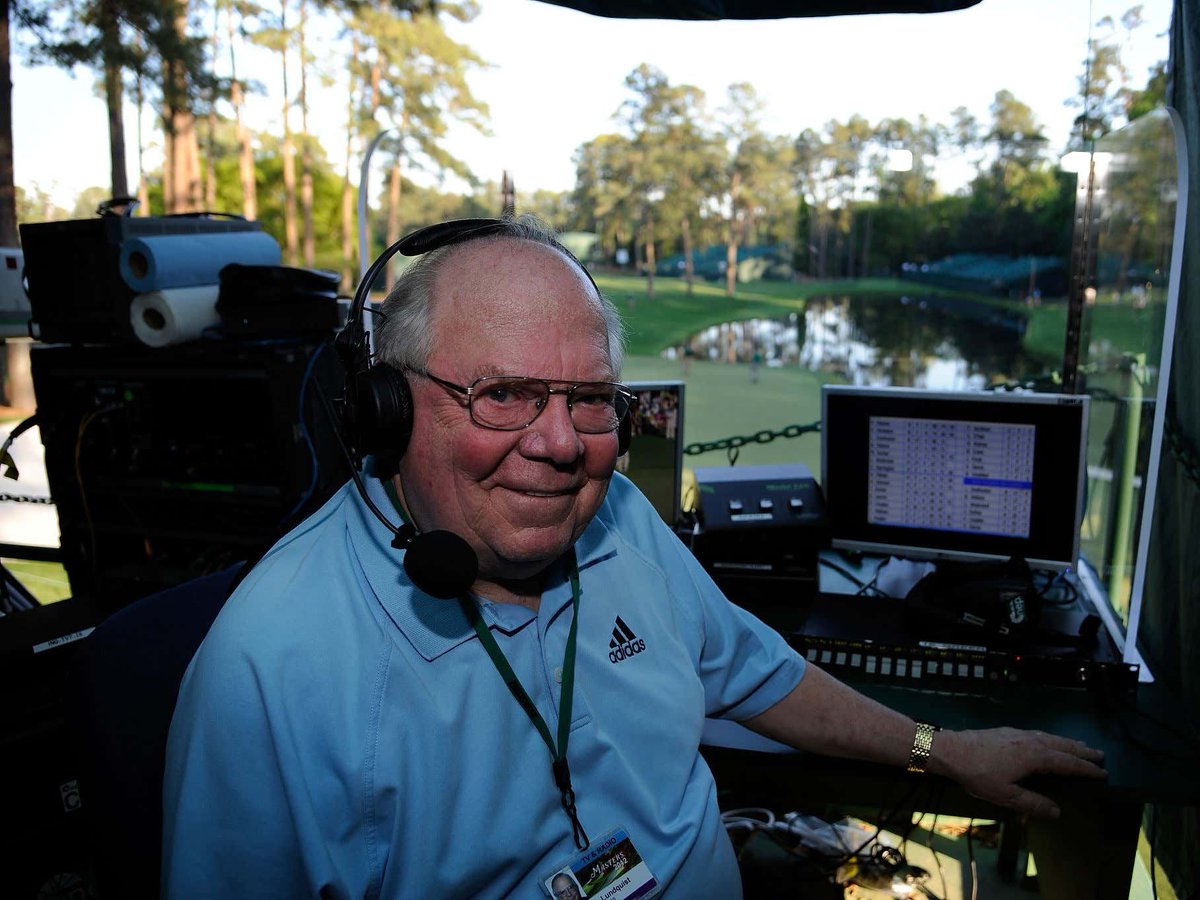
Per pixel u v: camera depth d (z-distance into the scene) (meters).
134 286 1.50
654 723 0.91
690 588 1.07
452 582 0.69
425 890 0.73
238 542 1.57
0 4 6.14
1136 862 1.89
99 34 8.21
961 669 1.49
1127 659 1.44
